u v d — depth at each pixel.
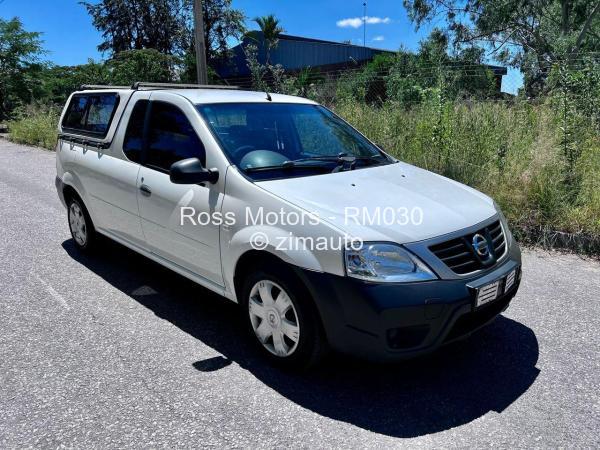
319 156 3.93
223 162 3.47
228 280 3.45
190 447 2.54
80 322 3.89
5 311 4.07
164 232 3.93
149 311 4.09
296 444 2.57
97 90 5.13
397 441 2.60
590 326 3.82
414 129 8.23
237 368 3.27
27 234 6.16
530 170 6.22
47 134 15.89
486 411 2.85
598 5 20.33
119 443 2.57
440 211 3.17
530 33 23.08
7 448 2.54
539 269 4.97
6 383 3.08
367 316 2.72
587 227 5.46
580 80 7.52
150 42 31.22
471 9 23.52
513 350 3.50
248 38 32.34
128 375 3.18
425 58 19.19
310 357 3.05
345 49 28.39
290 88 12.00
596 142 6.71
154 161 4.06
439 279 2.80
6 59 23.75
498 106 8.22
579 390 3.04
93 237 5.18
